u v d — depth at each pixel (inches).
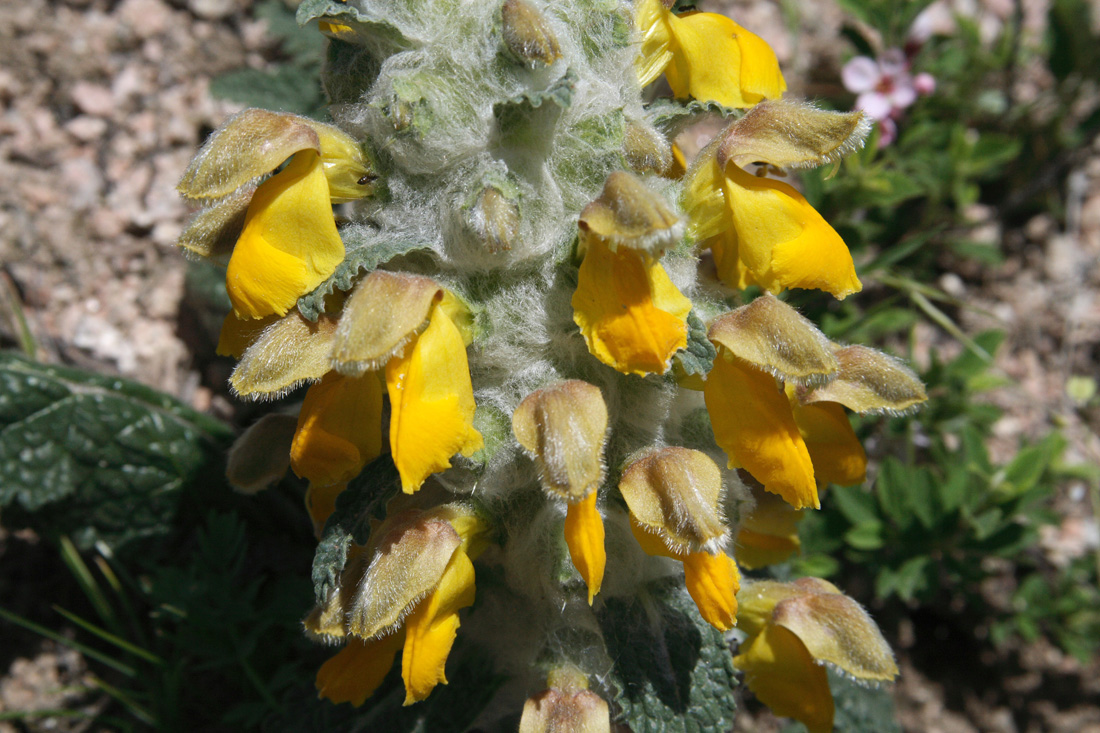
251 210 7.0
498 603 8.2
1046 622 12.0
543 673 8.2
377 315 6.7
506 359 7.3
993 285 13.5
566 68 7.0
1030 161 13.7
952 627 12.3
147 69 12.6
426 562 7.2
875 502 11.2
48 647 10.9
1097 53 13.2
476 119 7.0
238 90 11.2
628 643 7.8
